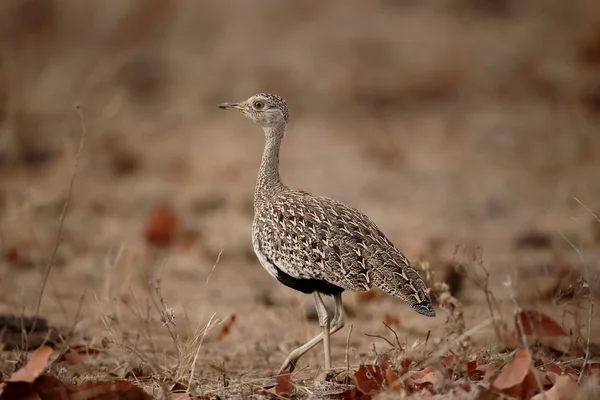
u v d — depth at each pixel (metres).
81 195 17.17
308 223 8.15
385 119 25.17
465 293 11.86
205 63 27.83
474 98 26.47
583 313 10.40
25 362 8.03
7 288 12.06
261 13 30.77
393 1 32.88
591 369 7.16
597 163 20.77
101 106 23.27
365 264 7.86
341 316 8.27
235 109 9.45
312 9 31.45
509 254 13.85
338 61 28.11
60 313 10.88
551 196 18.00
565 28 29.31
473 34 29.91
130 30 28.69
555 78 26.28
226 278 13.31
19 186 16.98
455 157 21.34
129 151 20.48
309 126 24.33
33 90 22.56
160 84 27.03
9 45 25.88
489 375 6.74
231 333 10.41
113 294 10.41
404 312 11.51
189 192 17.98
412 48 28.67
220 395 7.33
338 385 7.50
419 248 12.70
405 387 6.85
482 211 17.16
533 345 8.70
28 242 13.84
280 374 7.12
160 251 14.55
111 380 7.22
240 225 16.11
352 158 21.06
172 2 29.55
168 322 8.16
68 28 28.16
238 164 20.48
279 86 26.66
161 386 7.21
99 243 14.46
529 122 23.39
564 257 12.96
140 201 17.31
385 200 18.06
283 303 11.88
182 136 23.05
